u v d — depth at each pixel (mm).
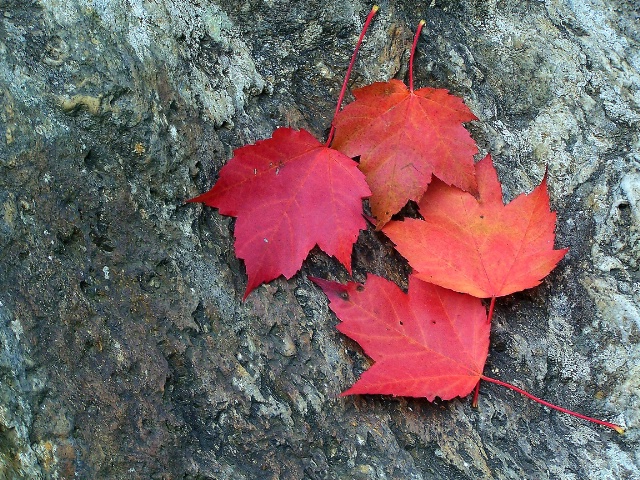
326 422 381
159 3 396
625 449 422
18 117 348
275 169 391
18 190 346
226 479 363
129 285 368
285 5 430
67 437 341
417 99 409
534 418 424
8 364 333
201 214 389
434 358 392
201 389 371
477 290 401
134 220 373
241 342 381
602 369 435
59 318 347
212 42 419
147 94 378
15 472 329
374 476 377
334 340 394
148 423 357
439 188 418
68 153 359
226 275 386
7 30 354
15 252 342
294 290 396
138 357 361
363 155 406
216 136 402
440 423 400
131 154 374
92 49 366
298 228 390
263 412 374
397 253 431
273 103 430
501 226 414
